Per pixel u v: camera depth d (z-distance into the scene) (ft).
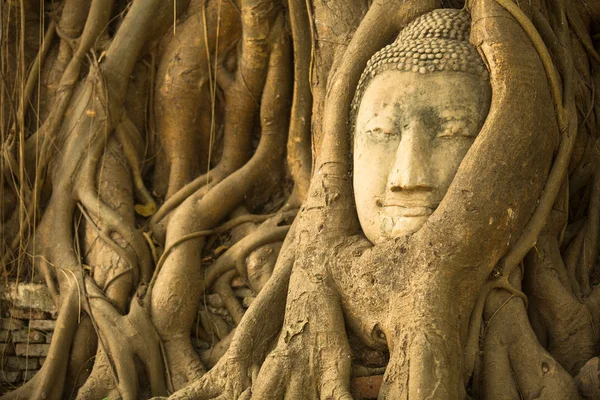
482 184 20.01
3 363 26.50
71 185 27.45
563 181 22.15
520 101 20.39
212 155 28.66
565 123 21.24
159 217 27.32
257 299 22.61
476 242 19.94
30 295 26.66
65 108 28.19
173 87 28.17
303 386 20.68
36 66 28.84
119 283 26.04
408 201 20.80
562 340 21.65
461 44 21.35
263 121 27.86
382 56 21.74
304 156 27.17
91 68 28.02
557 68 22.09
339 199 21.97
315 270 21.53
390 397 19.60
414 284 20.03
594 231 23.07
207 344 25.93
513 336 20.59
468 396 20.31
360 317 21.01
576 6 24.95
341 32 24.25
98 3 28.60
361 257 21.08
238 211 27.55
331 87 22.79
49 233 27.12
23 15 28.30
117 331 25.07
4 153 27.99
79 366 25.72
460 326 20.06
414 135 20.86
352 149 22.34
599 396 20.11
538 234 20.81
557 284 21.79
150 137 28.81
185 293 25.62
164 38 28.66
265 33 27.37
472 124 20.89
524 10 21.57
